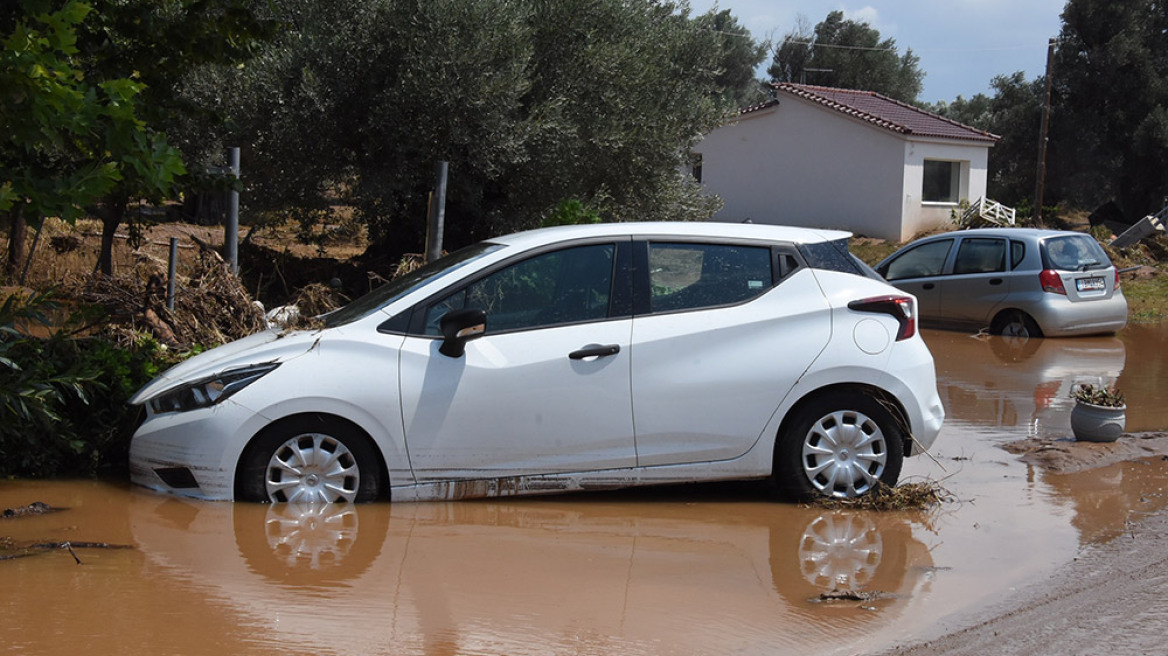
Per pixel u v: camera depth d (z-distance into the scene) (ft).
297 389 18.72
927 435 20.59
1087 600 15.14
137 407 21.36
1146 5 141.90
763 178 118.21
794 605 14.66
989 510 19.98
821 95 115.65
